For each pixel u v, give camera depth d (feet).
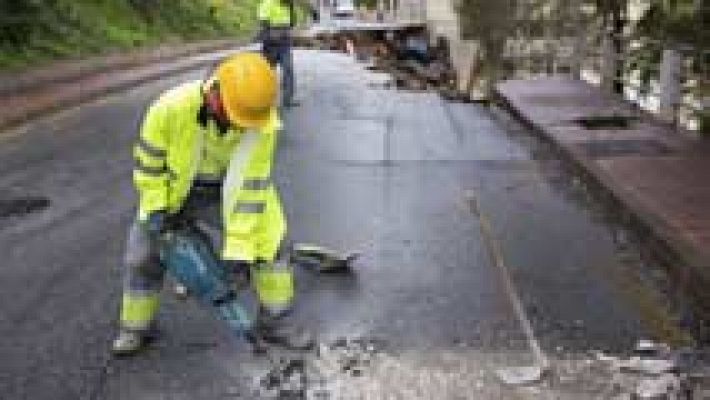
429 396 15.94
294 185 31.01
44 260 22.76
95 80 58.75
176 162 15.79
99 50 70.90
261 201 16.07
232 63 15.47
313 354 17.48
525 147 40.68
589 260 24.14
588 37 66.44
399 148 38.88
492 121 49.16
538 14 93.20
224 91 15.20
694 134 41.47
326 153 36.88
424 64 95.09
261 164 15.98
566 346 18.26
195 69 73.82
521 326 19.17
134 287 17.19
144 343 17.71
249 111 15.23
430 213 28.14
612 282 22.40
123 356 17.34
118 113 47.34
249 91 15.16
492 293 21.11
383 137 41.50
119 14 89.61
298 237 24.86
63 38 67.36
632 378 16.92
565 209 29.63
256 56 15.72
